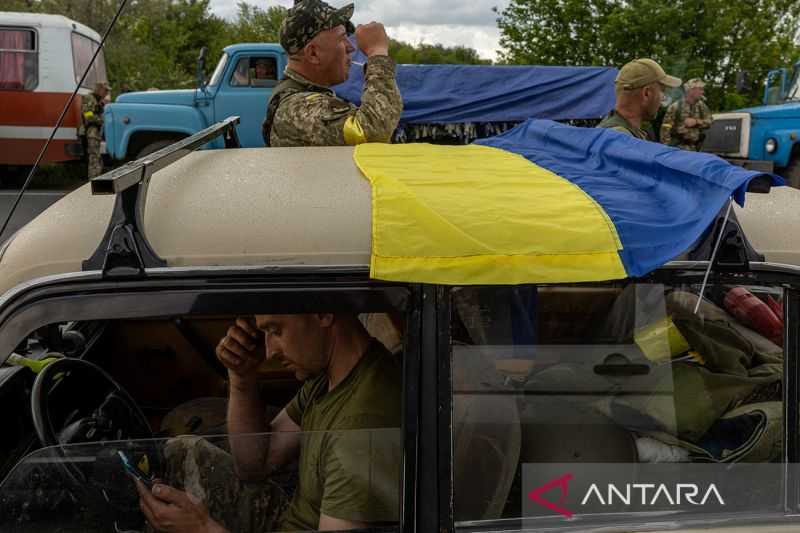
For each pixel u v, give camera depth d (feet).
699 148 37.88
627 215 4.86
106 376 6.95
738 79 40.45
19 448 5.86
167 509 5.10
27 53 42.70
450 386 4.80
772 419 5.48
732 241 5.04
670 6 56.13
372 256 4.58
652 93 14.33
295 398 6.14
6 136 43.06
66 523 4.98
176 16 93.35
